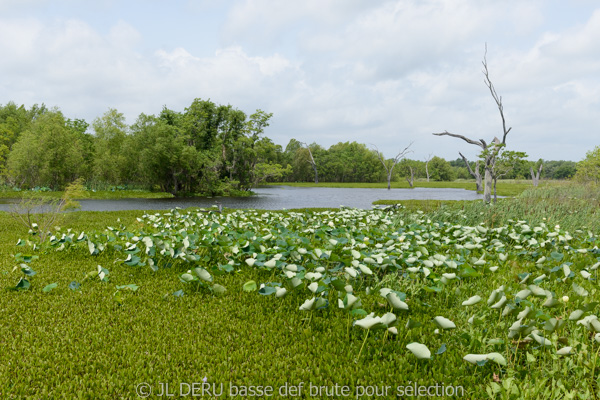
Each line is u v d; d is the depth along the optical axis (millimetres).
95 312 5340
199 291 6211
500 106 25125
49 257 8195
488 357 3375
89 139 58750
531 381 3416
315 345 4445
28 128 61719
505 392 3166
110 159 44625
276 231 8891
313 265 6355
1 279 6613
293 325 5039
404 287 6074
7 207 24062
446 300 5551
